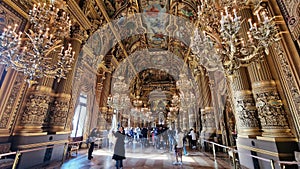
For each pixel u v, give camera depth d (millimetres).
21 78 5656
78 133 10492
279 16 4445
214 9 4199
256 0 5055
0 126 4934
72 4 7121
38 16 3865
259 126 4914
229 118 9477
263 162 4371
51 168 5508
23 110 5605
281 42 4242
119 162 5582
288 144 3850
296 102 3873
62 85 7258
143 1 11586
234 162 5750
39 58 3736
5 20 5160
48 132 6383
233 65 3584
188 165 6449
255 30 3266
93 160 7055
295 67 3906
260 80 4730
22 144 5109
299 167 3539
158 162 7000
